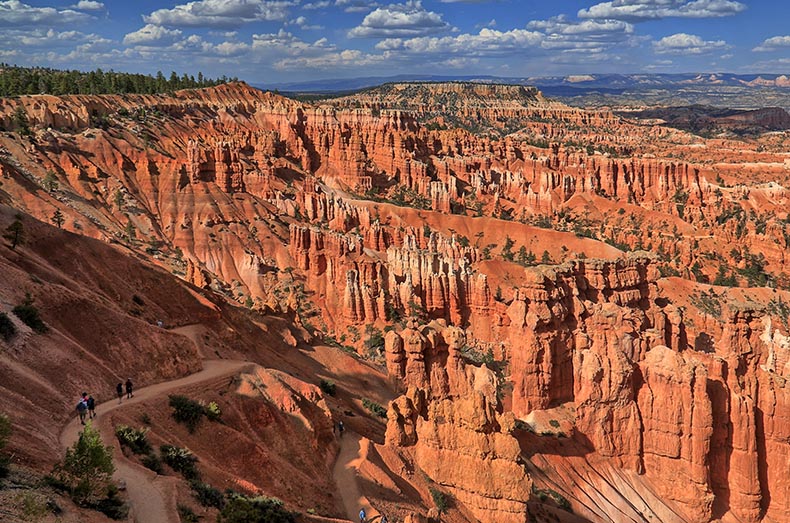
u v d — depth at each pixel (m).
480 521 54.41
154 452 45.31
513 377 78.44
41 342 51.62
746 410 67.19
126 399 52.78
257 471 51.25
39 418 43.62
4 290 54.59
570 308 80.38
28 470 34.59
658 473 70.19
